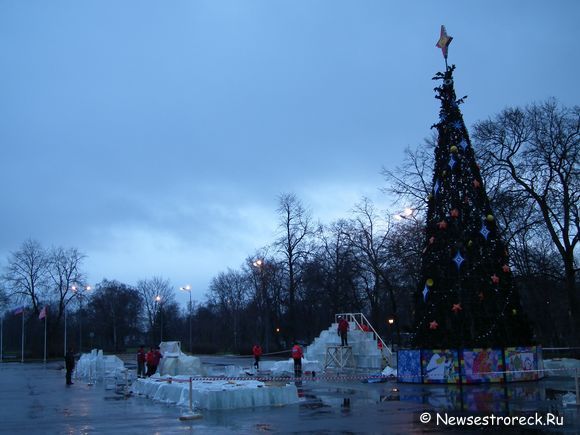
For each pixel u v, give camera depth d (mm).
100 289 113562
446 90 25906
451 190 24328
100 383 32438
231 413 16219
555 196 33969
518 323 24000
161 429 13664
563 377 24703
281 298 65750
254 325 79812
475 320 23219
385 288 55969
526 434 11836
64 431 13789
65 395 24375
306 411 16359
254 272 74500
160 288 126000
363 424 13750
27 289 85625
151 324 120625
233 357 66875
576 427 12562
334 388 23094
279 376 30750
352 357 34094
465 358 22844
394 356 33219
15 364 70125
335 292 59750
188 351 85062
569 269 32969
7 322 97562
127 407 18906
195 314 129000
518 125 35000
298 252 59250
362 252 55094
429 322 23938
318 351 36969
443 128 25500
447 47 26562
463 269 23578
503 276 24016
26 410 18703
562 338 40562
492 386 21641
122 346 113938
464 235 23797
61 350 87312
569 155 33125
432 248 24328
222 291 101312
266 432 12836
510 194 34031
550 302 37938
